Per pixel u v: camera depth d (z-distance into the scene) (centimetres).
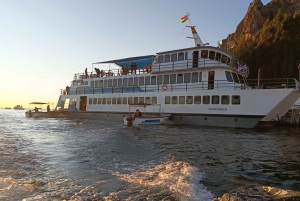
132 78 3005
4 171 780
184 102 2491
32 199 550
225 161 953
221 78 2386
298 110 2727
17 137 1666
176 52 2658
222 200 514
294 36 5325
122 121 3023
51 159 969
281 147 1295
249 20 9306
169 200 543
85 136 1683
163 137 1612
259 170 829
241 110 2166
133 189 614
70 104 3738
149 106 2747
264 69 5272
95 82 3422
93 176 734
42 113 4472
